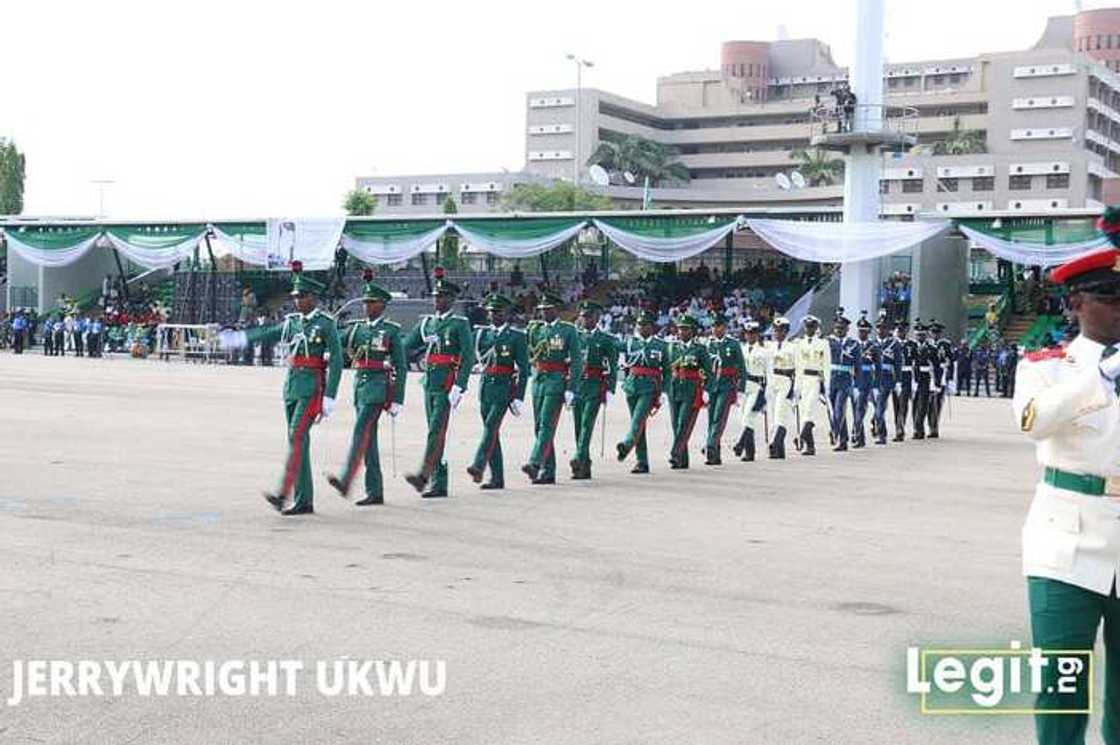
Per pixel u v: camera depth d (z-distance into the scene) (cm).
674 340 1803
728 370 1845
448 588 912
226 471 1567
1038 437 488
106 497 1329
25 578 916
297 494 1248
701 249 4303
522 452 1923
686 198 12169
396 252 4738
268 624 799
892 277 4459
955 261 4531
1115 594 484
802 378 2067
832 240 4028
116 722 613
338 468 1661
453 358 1390
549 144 12862
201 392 3089
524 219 4559
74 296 6031
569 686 680
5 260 6381
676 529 1202
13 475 1495
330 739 594
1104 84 11019
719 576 975
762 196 11956
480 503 1361
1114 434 479
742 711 643
